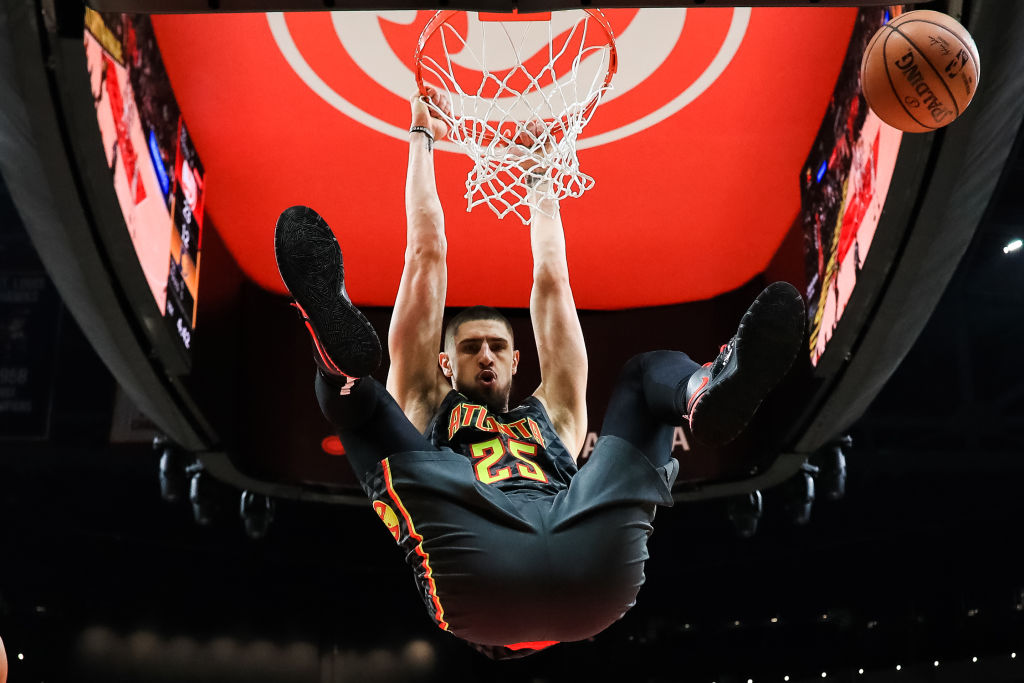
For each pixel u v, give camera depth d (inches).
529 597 105.7
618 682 536.1
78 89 169.2
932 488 502.0
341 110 239.0
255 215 270.2
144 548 510.0
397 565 522.9
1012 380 478.3
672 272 287.4
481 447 118.6
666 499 113.1
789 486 292.4
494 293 290.5
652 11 214.7
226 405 271.1
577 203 265.9
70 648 482.6
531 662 537.3
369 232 273.4
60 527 490.6
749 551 522.3
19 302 389.1
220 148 249.6
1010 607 479.5
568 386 136.5
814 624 528.7
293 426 283.9
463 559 105.3
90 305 212.5
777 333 94.6
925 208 183.3
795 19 214.4
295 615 526.3
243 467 275.0
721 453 282.0
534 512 108.8
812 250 243.6
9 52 161.6
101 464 474.0
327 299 99.4
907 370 479.5
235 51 224.1
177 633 503.8
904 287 201.6
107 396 470.3
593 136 245.1
